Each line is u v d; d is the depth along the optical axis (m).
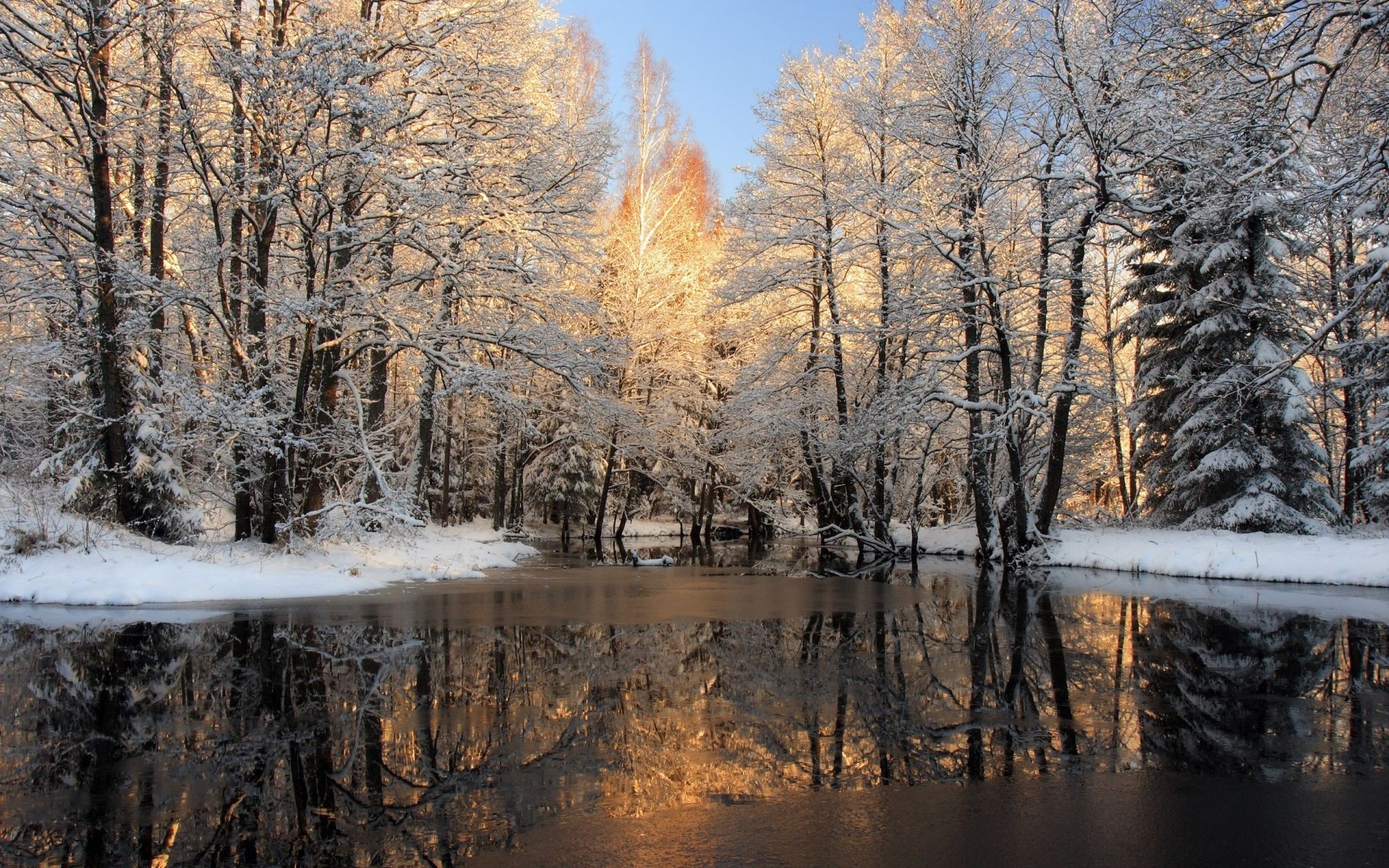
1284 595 14.69
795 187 24.94
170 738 6.00
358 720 6.45
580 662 8.63
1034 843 4.46
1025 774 5.52
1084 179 18.30
